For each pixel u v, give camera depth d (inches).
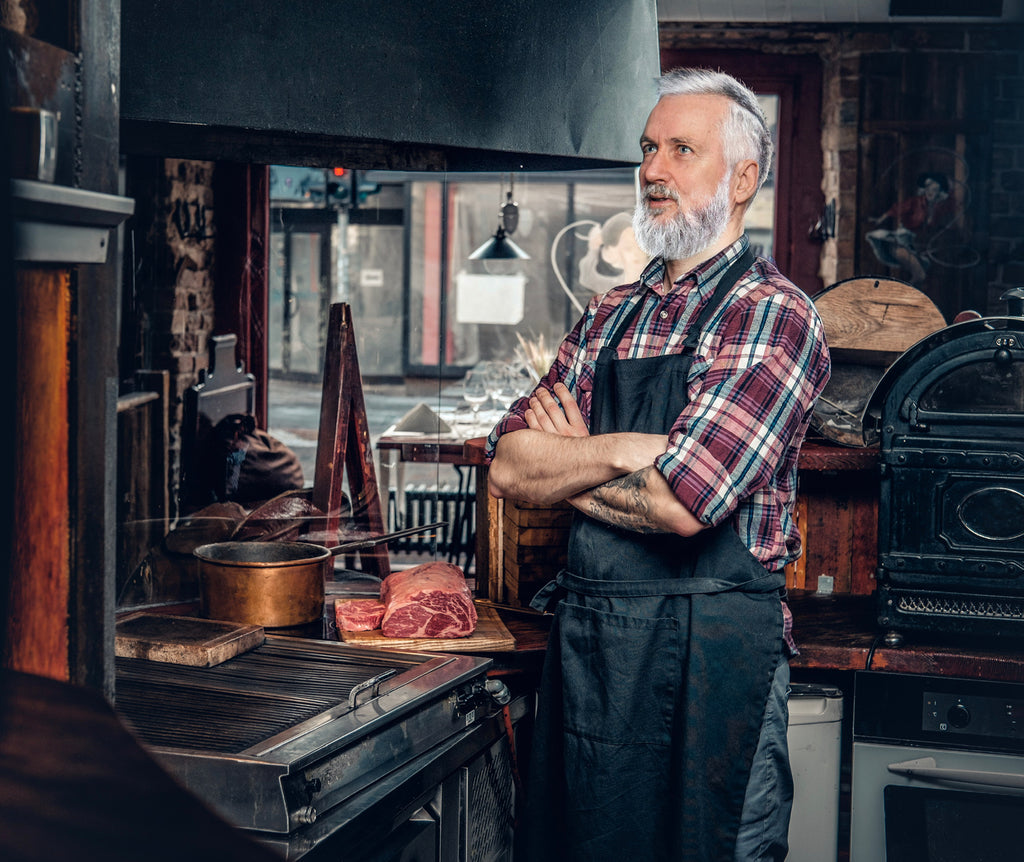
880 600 86.0
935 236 209.9
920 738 86.8
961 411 84.0
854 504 103.9
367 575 104.7
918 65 207.9
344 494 109.6
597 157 84.0
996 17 202.5
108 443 41.4
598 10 83.0
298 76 67.5
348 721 61.9
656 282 78.8
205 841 13.7
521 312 411.8
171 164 168.4
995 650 86.3
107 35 39.7
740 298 73.4
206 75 65.3
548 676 76.2
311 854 55.2
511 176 240.5
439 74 72.6
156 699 65.2
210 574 86.0
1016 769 85.5
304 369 198.1
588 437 72.4
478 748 75.8
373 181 417.1
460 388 261.6
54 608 39.0
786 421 69.4
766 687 69.2
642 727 70.8
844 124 210.4
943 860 82.6
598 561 73.3
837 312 106.0
